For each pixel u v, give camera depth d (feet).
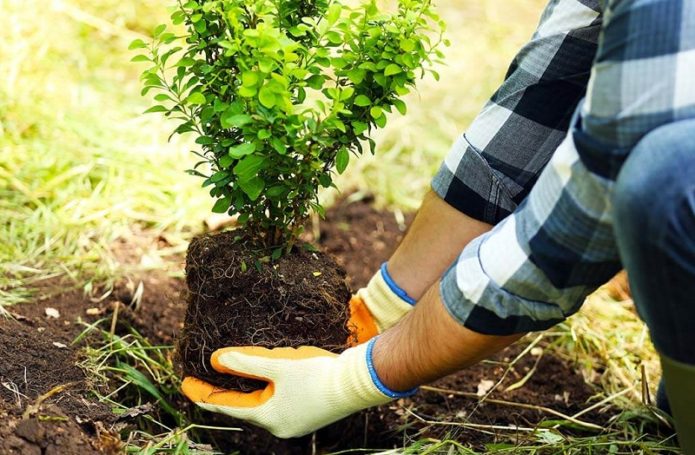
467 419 6.01
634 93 3.66
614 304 7.38
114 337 6.15
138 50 10.47
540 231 4.06
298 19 5.00
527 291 4.22
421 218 5.66
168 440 5.21
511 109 5.19
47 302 6.53
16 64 9.03
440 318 4.48
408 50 4.74
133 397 5.82
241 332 5.23
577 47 4.95
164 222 7.82
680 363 3.88
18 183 7.79
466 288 4.31
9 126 8.40
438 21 4.92
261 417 5.24
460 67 11.23
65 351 5.81
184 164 8.62
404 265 5.72
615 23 3.76
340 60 4.79
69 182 8.05
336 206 8.71
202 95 4.64
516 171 5.25
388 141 9.68
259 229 5.32
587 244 3.98
